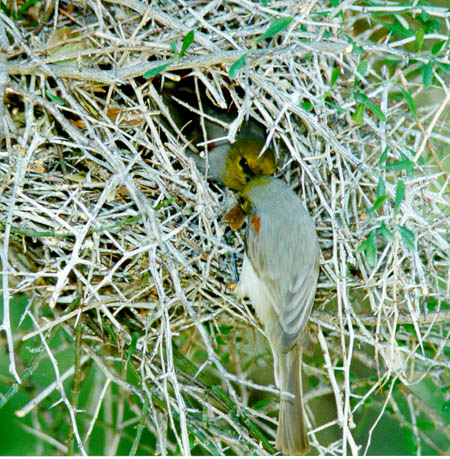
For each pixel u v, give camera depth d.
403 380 9.60
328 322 10.23
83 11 10.91
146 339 9.20
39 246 10.27
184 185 9.67
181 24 9.40
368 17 11.12
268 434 11.12
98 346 10.59
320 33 9.20
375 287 9.87
